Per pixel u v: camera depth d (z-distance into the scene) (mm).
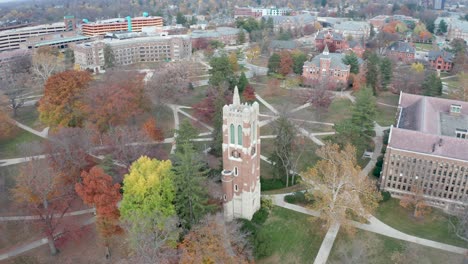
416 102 114125
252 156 72250
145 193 67438
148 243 60750
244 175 72625
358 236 74500
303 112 132000
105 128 108625
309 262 68750
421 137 84500
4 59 184875
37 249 73812
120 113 107188
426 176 83625
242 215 76750
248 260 67188
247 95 135625
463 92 135750
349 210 81125
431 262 67750
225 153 72500
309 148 109000
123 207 67688
